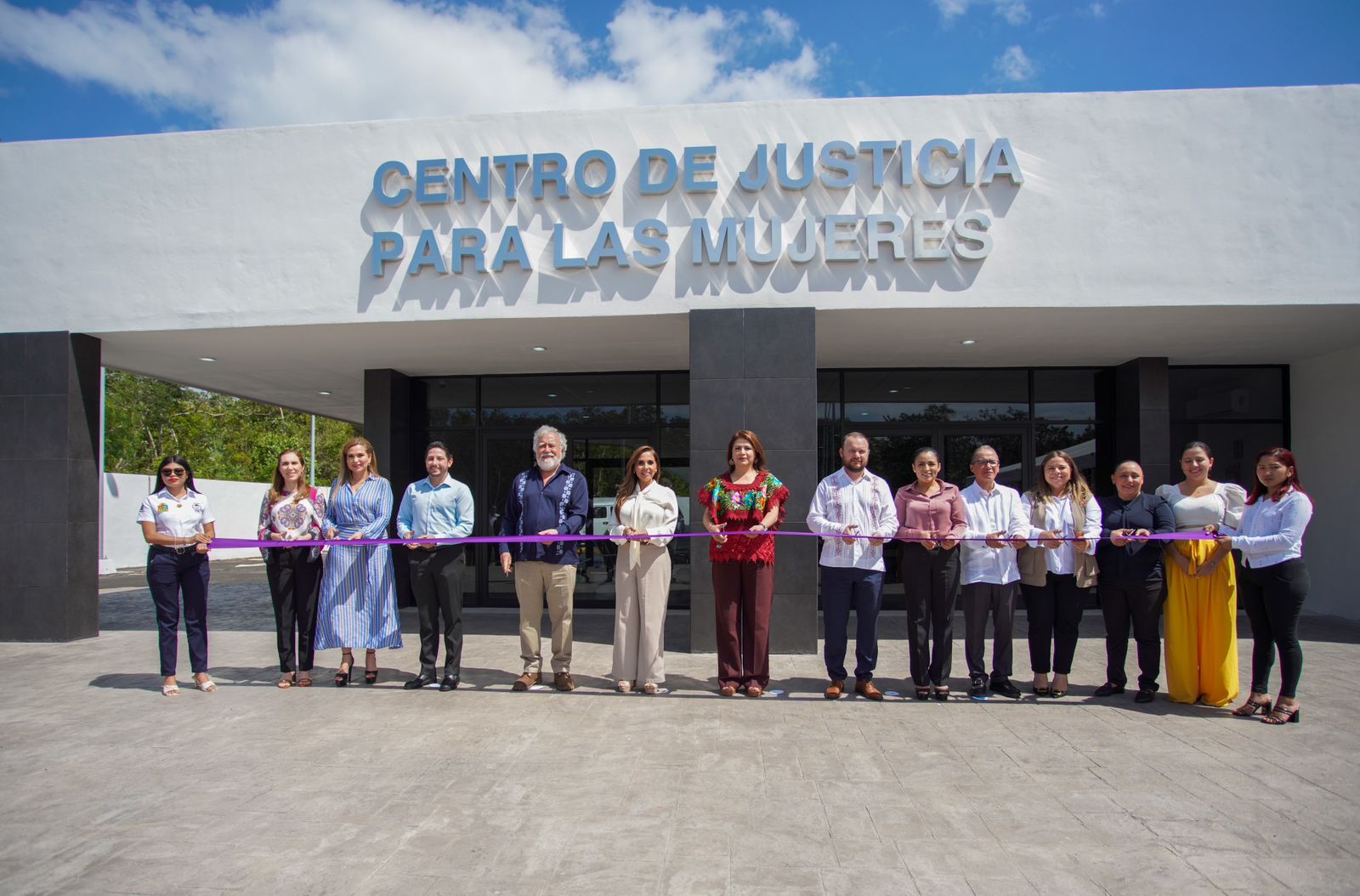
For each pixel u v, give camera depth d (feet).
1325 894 9.66
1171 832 11.36
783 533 19.83
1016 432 33.88
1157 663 18.30
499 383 35.94
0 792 13.08
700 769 13.97
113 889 9.93
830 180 24.17
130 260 26.32
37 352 26.66
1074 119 23.95
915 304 23.94
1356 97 23.56
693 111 24.53
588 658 24.08
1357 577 30.48
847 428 34.14
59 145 26.71
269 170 25.73
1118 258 23.75
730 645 19.19
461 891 9.84
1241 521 17.67
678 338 28.07
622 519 19.57
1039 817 11.91
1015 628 29.94
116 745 15.49
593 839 11.24
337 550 20.07
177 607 19.70
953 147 23.95
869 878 10.07
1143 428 31.50
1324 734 15.93
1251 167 23.71
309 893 9.80
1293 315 24.81
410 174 25.16
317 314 25.39
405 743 15.52
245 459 103.65
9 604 26.86
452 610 19.98
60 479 26.66
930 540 18.38
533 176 24.73
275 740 15.72
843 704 18.34
